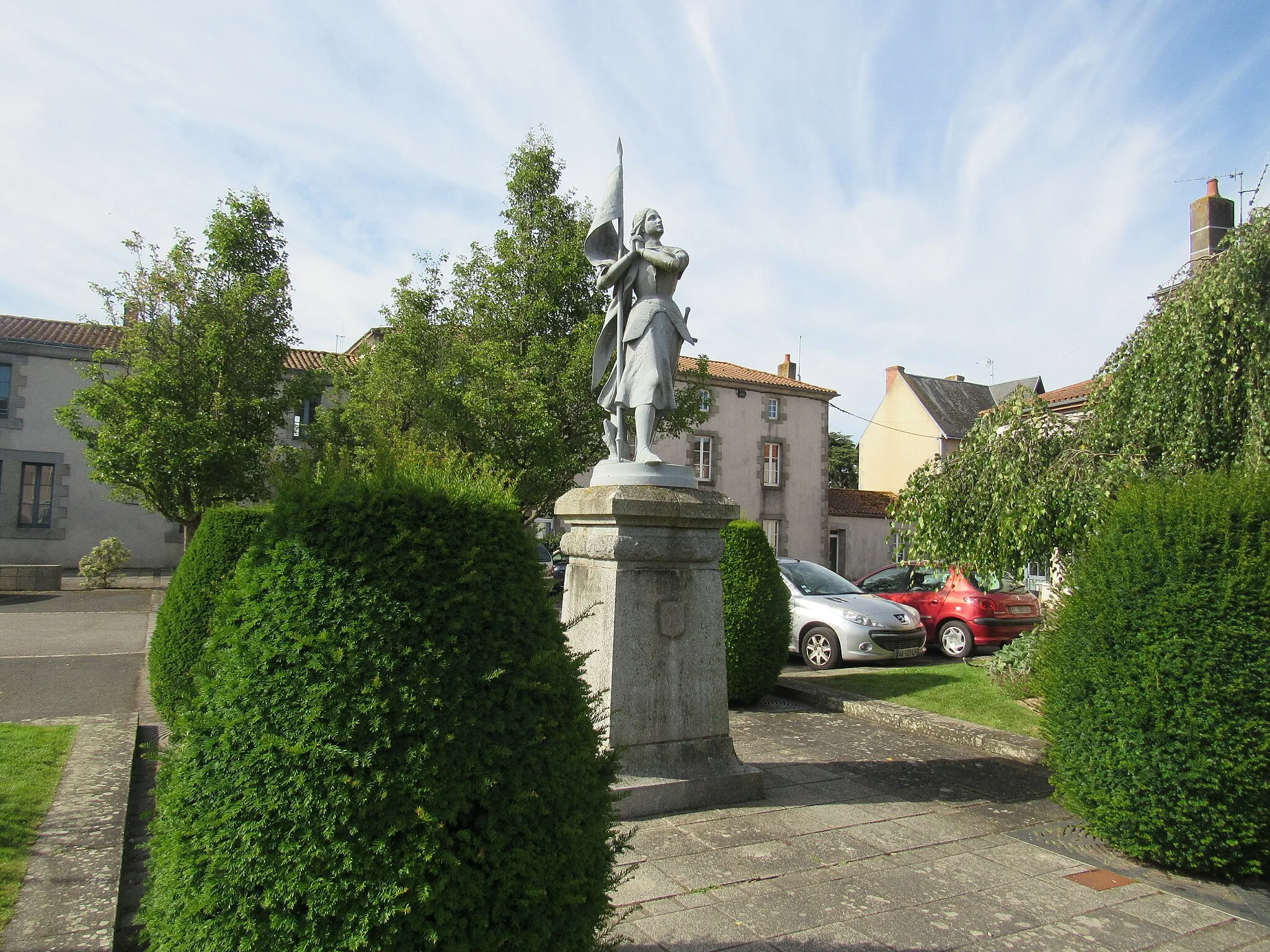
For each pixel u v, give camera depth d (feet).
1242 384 24.34
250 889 6.45
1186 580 13.51
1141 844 13.56
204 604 20.13
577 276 50.31
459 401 47.11
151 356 53.36
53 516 76.95
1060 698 14.92
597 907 7.64
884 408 111.04
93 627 42.63
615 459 17.74
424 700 6.88
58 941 9.06
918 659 38.11
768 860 13.56
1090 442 26.94
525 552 8.05
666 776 15.92
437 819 6.65
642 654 16.02
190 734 7.04
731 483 94.43
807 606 35.01
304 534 7.27
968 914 11.80
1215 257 26.68
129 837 14.01
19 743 17.46
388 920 6.34
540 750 7.37
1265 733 12.62
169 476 51.19
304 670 6.79
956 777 18.69
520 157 51.60
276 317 55.77
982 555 27.37
